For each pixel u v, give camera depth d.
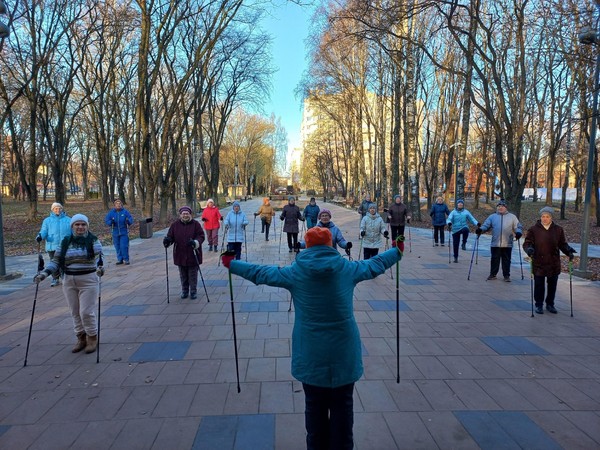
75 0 20.52
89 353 5.16
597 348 5.28
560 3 13.71
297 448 3.23
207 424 3.57
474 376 4.46
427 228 21.75
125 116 31.70
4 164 51.72
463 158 20.77
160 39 21.14
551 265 6.64
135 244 15.78
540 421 3.60
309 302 2.77
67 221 8.88
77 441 3.35
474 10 14.97
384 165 30.03
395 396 4.03
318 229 2.94
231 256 3.09
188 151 32.38
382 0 15.72
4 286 8.82
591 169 9.49
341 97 32.12
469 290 8.38
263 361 4.87
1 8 8.68
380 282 9.12
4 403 3.97
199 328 6.04
